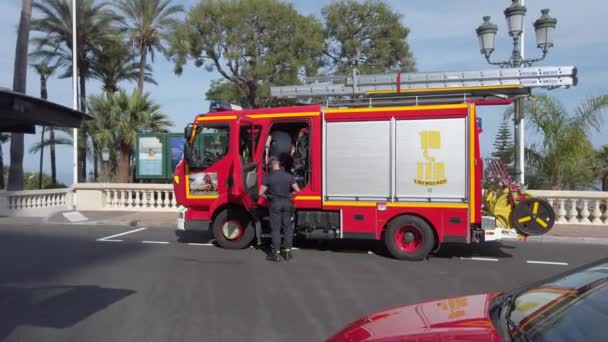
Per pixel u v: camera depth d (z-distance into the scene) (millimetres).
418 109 9430
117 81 33688
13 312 6316
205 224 10727
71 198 17859
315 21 27500
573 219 14062
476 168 9266
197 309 6484
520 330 3135
